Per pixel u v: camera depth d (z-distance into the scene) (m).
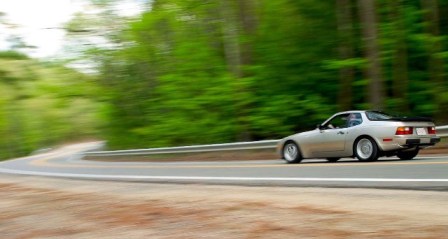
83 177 14.37
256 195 7.98
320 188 8.16
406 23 19.42
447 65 18.69
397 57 19.38
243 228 5.40
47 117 58.78
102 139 35.84
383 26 19.16
